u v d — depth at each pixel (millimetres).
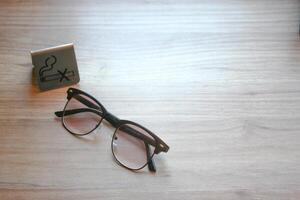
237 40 635
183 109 559
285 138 537
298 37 641
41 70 552
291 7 677
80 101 561
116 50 618
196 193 492
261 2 683
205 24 654
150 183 498
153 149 522
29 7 663
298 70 602
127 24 649
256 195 493
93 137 534
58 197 484
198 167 510
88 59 606
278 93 577
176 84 583
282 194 494
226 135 537
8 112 549
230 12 670
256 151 525
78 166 508
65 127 540
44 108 554
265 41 635
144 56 613
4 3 666
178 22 655
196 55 616
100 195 487
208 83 585
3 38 623
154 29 645
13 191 488
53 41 622
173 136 535
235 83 586
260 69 602
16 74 583
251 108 562
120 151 522
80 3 672
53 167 506
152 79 588
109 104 562
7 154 515
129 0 681
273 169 511
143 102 564
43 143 525
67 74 567
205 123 546
